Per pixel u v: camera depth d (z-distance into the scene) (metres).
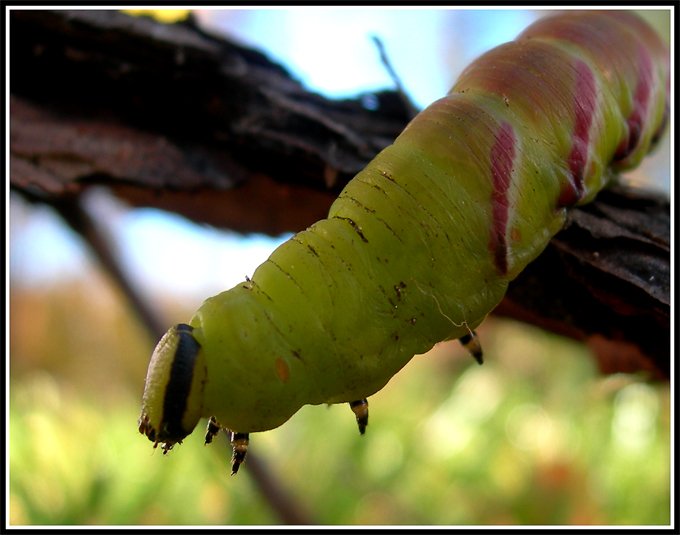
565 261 0.07
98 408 0.21
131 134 0.08
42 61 0.08
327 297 0.05
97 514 0.14
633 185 0.07
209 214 0.09
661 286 0.06
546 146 0.06
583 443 0.16
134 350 0.23
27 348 0.27
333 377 0.05
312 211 0.08
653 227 0.07
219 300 0.05
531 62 0.06
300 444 0.17
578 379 0.18
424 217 0.05
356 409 0.05
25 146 0.08
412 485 0.16
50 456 0.15
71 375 0.26
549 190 0.06
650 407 0.16
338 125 0.08
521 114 0.06
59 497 0.14
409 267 0.05
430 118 0.05
